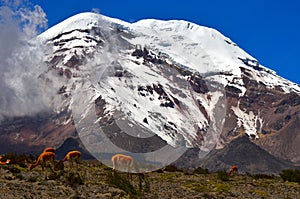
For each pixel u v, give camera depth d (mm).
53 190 35531
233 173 77438
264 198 43188
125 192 36688
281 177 69875
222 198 40750
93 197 33812
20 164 52469
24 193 32719
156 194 37375
